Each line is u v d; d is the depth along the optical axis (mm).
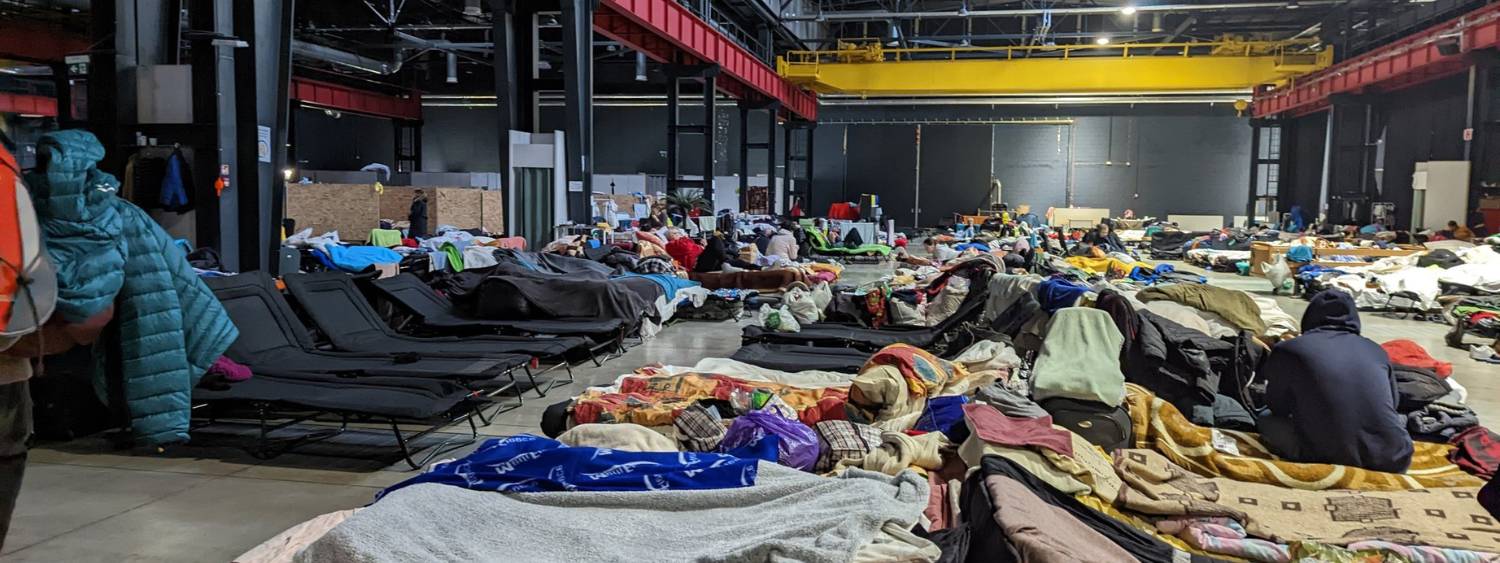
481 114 30984
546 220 11469
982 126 30875
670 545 2639
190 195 6062
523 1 11930
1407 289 10836
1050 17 23609
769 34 23375
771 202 25203
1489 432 3947
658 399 4578
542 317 7281
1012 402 3908
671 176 18578
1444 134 20938
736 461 3156
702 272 12250
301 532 2783
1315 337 3898
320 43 21031
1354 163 25688
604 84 20688
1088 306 4828
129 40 6180
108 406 4355
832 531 2566
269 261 6652
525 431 4980
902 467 3422
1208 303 5461
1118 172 30078
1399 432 3639
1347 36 22031
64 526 3396
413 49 23453
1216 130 29469
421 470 4199
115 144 6125
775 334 6770
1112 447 3869
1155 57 22406
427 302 7027
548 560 2549
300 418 4926
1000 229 23484
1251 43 22766
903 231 30859
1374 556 2863
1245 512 3279
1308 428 3754
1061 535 2586
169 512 3574
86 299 3250
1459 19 16672
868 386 4207
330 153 30125
